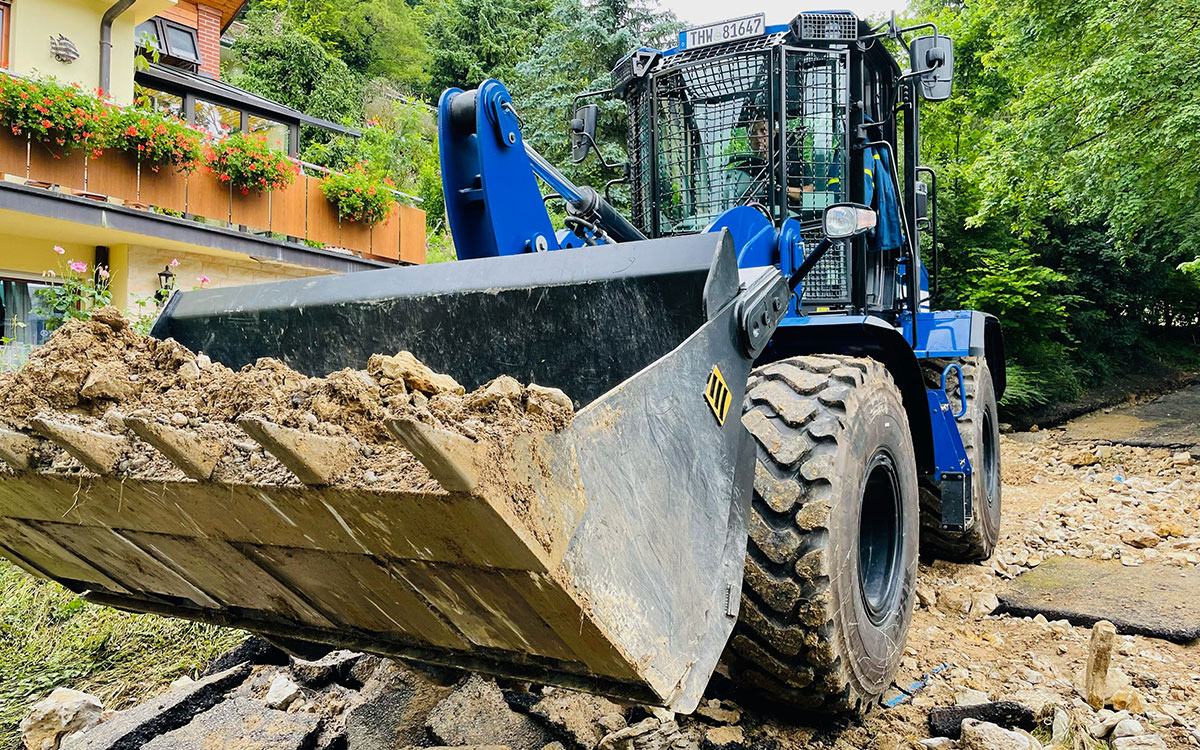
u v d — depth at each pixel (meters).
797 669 2.23
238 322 2.51
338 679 2.75
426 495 1.19
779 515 2.23
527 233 2.68
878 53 3.68
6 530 1.97
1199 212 9.94
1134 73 8.57
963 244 13.25
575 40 14.08
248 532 1.53
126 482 1.50
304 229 9.98
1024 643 3.34
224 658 2.98
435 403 1.30
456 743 2.31
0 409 1.60
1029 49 10.22
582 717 2.40
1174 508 5.96
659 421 1.62
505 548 1.23
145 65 11.66
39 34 9.72
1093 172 9.43
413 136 21.52
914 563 2.88
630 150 3.84
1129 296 15.73
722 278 1.98
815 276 3.42
